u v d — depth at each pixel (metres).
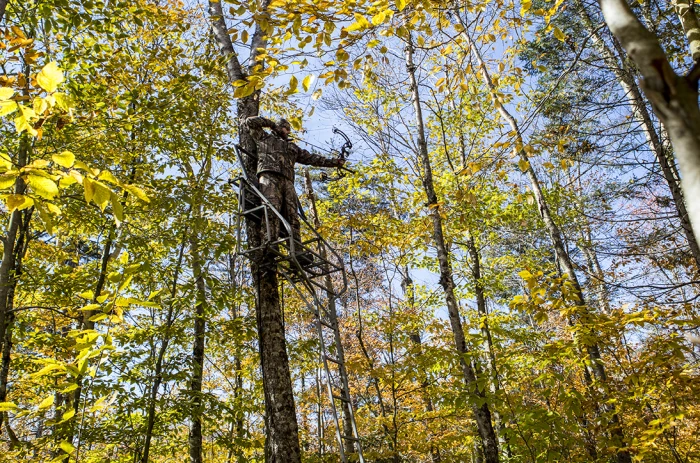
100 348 3.11
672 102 0.95
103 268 8.51
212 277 8.87
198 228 8.78
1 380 7.54
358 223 10.03
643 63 1.00
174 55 9.05
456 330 8.07
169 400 7.84
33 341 7.89
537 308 6.29
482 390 6.77
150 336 8.27
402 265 12.18
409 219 11.45
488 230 13.10
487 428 7.65
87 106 7.66
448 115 12.03
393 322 9.65
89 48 7.79
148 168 9.03
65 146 7.06
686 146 0.92
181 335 8.41
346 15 4.84
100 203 2.55
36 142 7.16
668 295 8.54
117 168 8.87
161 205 8.44
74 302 8.75
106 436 7.54
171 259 8.83
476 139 12.09
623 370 7.11
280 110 11.10
